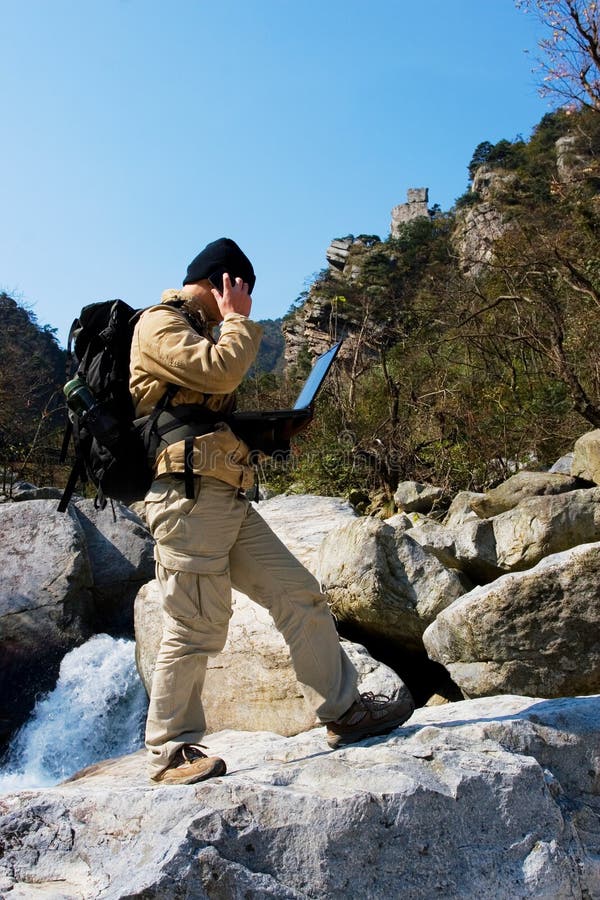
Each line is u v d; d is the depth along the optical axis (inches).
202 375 107.3
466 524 215.0
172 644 111.4
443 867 96.1
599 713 122.0
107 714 262.5
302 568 116.8
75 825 104.7
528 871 98.9
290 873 93.0
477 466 385.4
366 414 486.3
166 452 109.3
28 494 422.6
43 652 285.0
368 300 623.5
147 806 100.8
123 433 110.9
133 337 113.4
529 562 202.4
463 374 483.5
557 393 417.1
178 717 111.7
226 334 110.4
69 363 119.5
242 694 186.1
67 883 99.1
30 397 676.7
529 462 396.8
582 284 459.5
